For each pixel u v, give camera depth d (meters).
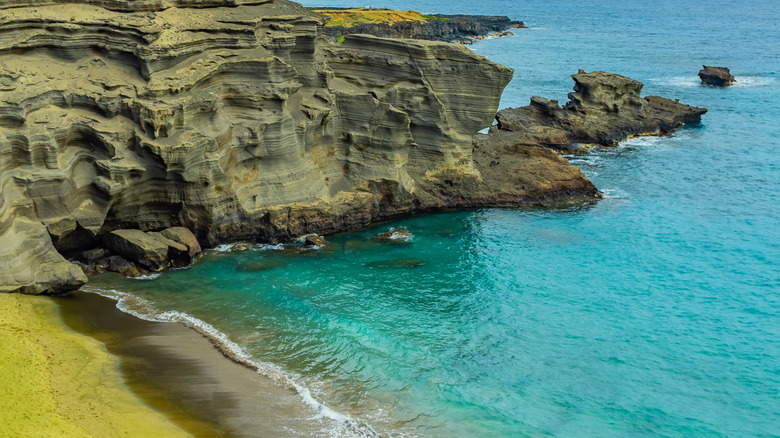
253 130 52.53
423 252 56.12
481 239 59.31
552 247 58.12
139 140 47.06
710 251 57.62
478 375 39.78
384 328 44.16
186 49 50.69
